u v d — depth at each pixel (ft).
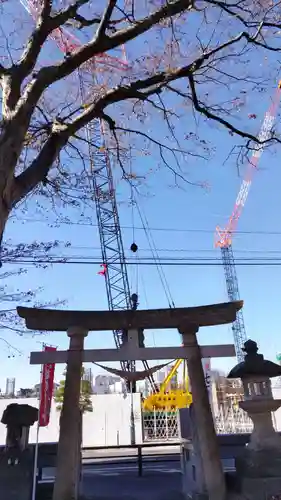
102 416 113.29
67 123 22.82
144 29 22.27
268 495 23.43
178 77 24.47
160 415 116.47
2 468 26.27
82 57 21.81
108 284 124.06
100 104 23.18
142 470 43.91
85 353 28.86
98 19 24.39
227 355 29.48
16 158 17.63
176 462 51.57
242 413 115.24
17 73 19.67
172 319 30.04
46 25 21.29
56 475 25.77
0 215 16.39
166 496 30.35
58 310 29.27
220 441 36.29
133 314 29.84
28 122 18.79
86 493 31.91
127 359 28.91
